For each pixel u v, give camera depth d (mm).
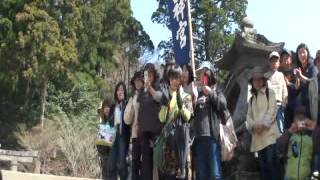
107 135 8109
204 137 6578
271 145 6824
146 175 6766
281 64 7352
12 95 24375
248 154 7508
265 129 6922
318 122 6320
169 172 6523
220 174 6562
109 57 27469
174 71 6578
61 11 24391
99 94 26312
